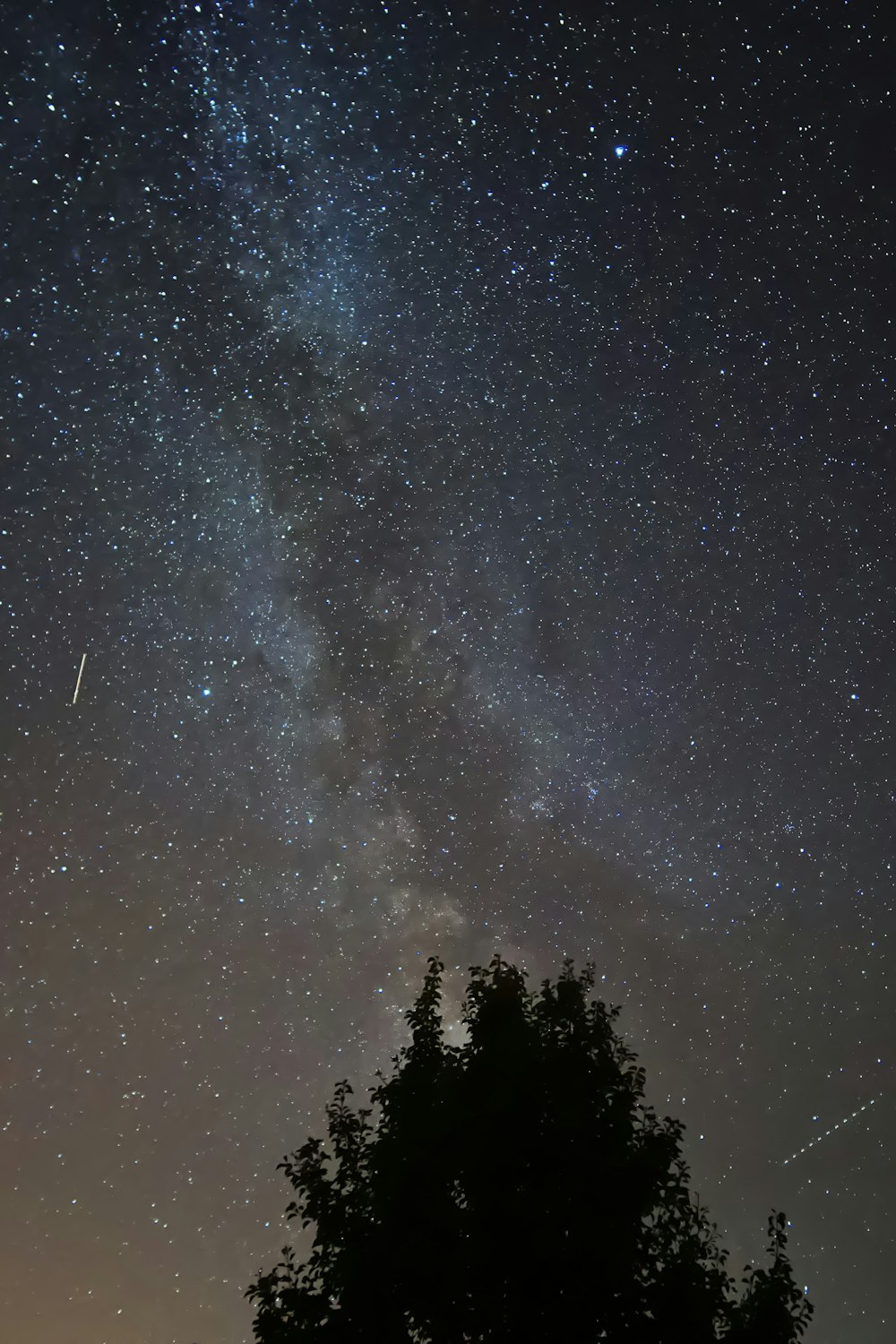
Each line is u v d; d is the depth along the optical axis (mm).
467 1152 5398
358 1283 5164
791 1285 5398
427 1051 6082
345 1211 5562
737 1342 5090
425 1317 5062
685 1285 5082
